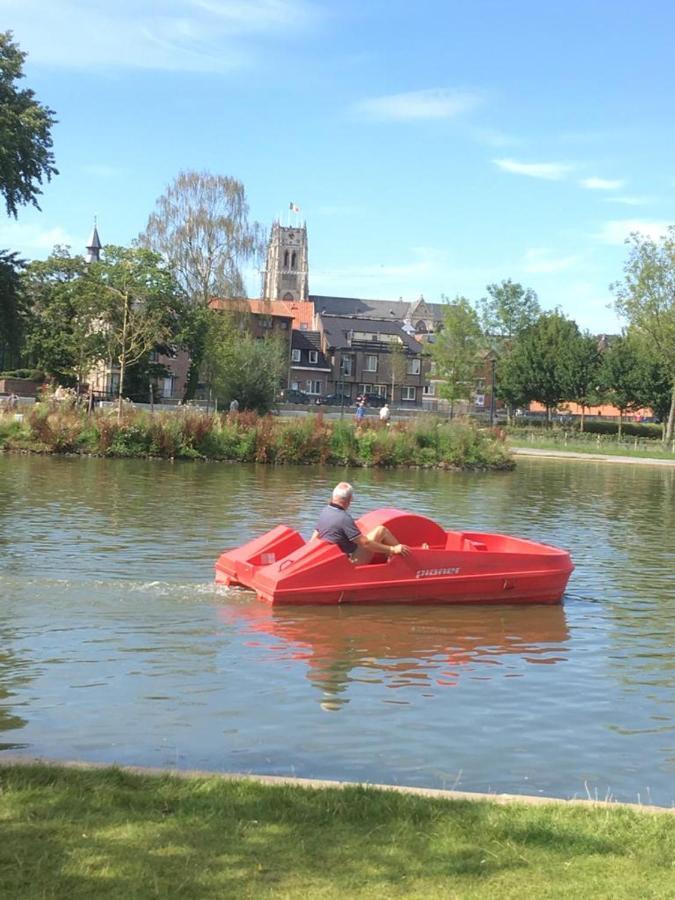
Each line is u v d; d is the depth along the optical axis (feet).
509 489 106.22
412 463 137.28
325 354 372.99
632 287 219.00
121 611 37.65
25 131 157.07
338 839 16.33
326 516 41.01
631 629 39.09
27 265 179.01
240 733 24.81
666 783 22.76
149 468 106.93
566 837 16.75
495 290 313.12
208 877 14.69
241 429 129.29
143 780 18.94
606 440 235.61
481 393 324.80
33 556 47.78
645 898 14.52
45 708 26.22
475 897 14.34
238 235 233.76
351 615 38.68
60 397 148.56
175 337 224.33
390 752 23.90
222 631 35.40
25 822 16.48
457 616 39.93
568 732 26.20
